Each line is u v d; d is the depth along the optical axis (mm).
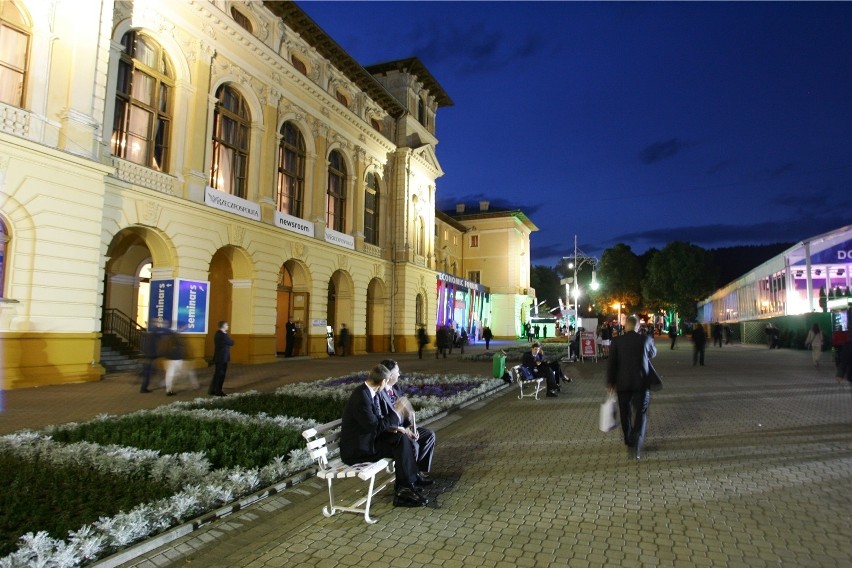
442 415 10234
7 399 10852
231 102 20938
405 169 33969
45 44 13281
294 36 24000
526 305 58781
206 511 4895
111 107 15328
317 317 25344
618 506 5109
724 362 22250
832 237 31281
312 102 25297
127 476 5578
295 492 5719
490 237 56781
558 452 7219
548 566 3906
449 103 40812
